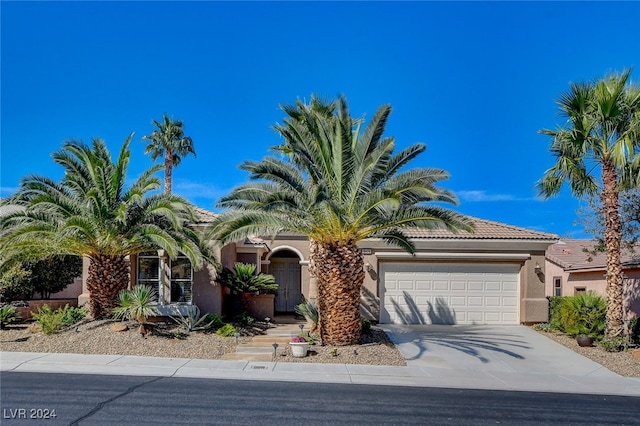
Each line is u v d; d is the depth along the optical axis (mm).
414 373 12133
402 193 13719
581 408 9484
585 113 15438
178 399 8984
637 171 15094
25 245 14805
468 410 9016
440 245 20031
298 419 7980
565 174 15844
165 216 16250
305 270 22484
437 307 20094
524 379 12055
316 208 13422
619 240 15516
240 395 9445
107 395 9117
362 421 8031
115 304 15781
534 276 20000
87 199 15305
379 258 20188
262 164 13969
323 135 14500
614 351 15023
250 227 13844
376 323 19828
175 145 36594
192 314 15828
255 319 18516
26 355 12617
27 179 15438
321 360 12969
